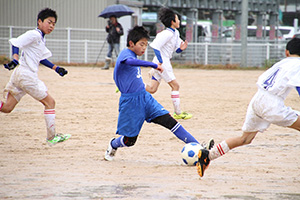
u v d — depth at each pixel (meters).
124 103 19.53
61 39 88.81
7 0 90.88
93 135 26.36
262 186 16.91
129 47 19.69
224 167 19.66
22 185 16.73
